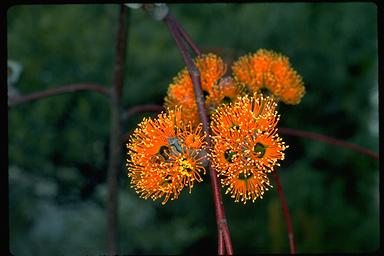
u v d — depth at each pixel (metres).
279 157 0.78
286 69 0.88
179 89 0.86
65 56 2.67
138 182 0.77
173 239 2.53
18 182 2.71
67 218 2.71
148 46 2.64
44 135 2.61
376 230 2.45
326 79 2.62
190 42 0.89
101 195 2.84
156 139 0.78
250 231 2.45
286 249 1.83
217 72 0.87
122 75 1.15
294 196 2.47
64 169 2.78
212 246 2.66
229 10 2.73
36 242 2.60
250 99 0.81
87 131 2.67
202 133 0.79
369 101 2.66
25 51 2.62
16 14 2.69
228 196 2.53
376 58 2.62
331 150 2.62
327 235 2.45
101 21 2.61
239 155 0.77
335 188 2.58
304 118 2.67
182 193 2.64
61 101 2.60
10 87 1.21
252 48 2.59
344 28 2.59
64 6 2.66
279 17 2.61
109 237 1.21
